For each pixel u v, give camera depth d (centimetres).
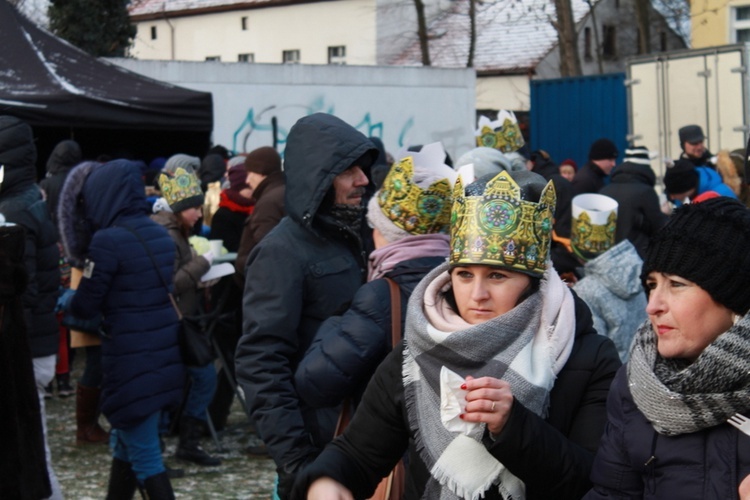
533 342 236
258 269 348
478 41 4131
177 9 4856
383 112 1552
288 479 336
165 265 558
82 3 2117
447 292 255
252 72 1463
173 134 1501
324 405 312
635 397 205
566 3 2477
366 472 254
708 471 196
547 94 1903
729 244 200
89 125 1138
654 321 207
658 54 1530
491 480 229
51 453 716
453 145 1603
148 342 541
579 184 1096
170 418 731
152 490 529
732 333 195
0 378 411
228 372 746
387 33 4300
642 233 796
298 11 4484
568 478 225
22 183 564
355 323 309
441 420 231
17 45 1170
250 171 715
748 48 1443
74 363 1056
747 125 1449
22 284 413
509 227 237
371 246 477
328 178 349
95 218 564
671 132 1525
